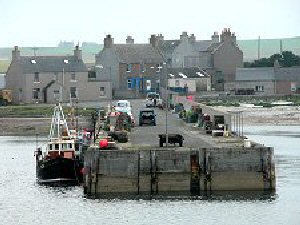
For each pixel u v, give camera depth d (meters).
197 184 180.12
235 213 160.12
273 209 163.38
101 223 154.50
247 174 180.62
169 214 160.12
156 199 174.50
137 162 179.75
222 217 156.88
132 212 162.62
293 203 168.50
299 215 158.00
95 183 180.12
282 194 178.12
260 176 180.75
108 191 180.25
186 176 180.00
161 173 179.88
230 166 180.38
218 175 180.25
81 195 183.00
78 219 158.25
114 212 163.12
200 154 180.12
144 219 156.38
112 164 179.88
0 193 189.00
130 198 176.62
